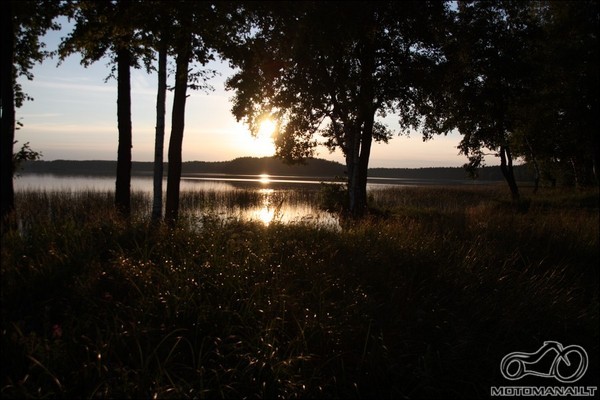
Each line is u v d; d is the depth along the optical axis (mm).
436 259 7609
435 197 34875
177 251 6340
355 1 10117
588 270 9289
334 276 6102
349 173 18734
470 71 26516
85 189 31688
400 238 8852
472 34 26109
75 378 3596
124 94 12406
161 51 10078
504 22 27688
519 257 9344
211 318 4551
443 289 6328
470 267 7449
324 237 8477
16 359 3693
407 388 4195
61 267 5160
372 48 16172
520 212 18938
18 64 12602
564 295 6797
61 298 4609
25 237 6277
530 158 42344
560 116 34031
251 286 5320
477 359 4734
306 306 5199
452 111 27516
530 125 34562
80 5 9898
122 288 4973
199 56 10445
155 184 10359
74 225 6980
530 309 5973
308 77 16875
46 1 9328
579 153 40031
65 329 4129
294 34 10008
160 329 4273
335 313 5031
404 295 5855
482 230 11805
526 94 28797
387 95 17484
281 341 4531
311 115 19734
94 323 4246
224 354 4203
